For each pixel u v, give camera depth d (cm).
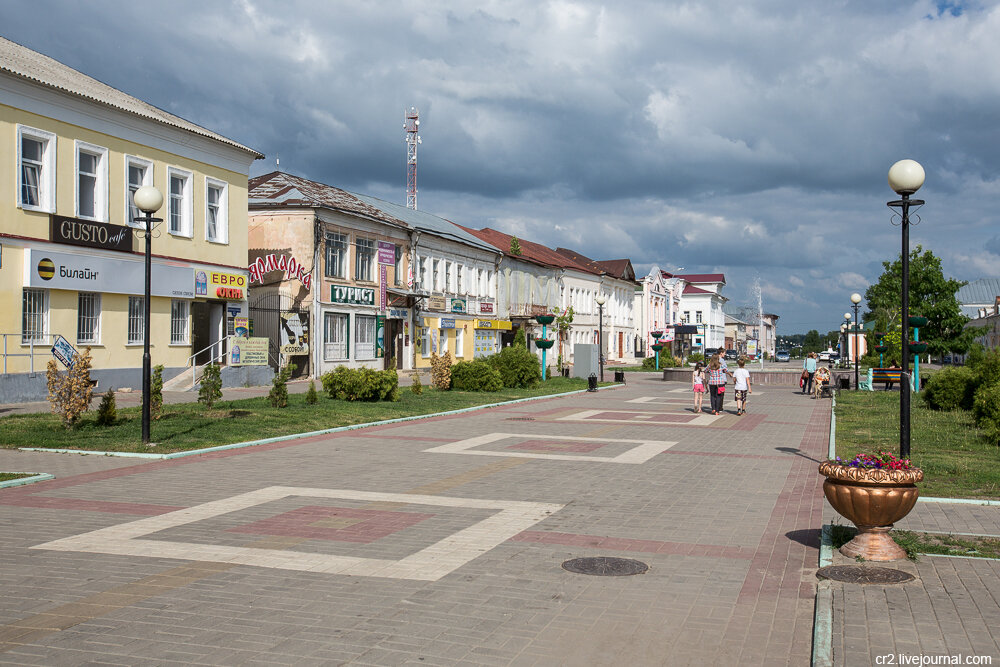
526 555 768
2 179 2184
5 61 2250
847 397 3259
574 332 6975
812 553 781
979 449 1534
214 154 3014
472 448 1590
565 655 523
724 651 532
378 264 3978
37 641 539
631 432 1916
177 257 2825
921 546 768
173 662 505
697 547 803
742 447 1634
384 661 509
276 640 543
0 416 1809
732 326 13850
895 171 1087
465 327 4981
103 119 2514
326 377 2538
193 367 2848
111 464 1331
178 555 762
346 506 1002
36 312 2317
